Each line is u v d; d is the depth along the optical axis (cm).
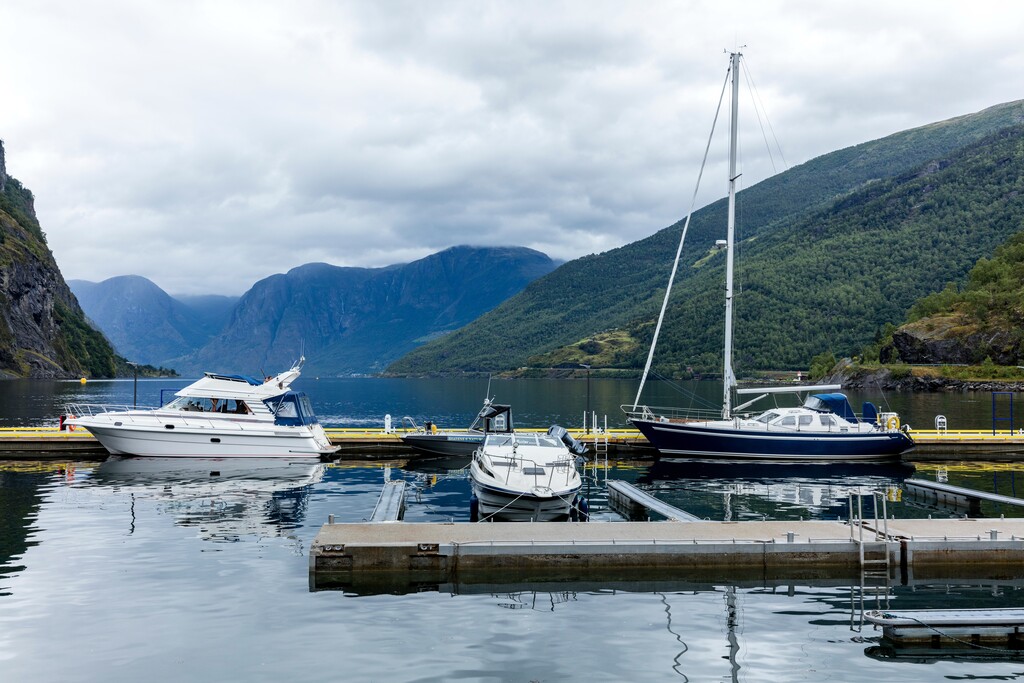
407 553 1905
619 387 19312
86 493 3119
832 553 1964
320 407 11006
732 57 4628
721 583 1861
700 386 18800
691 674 1329
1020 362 15325
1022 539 1991
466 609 1655
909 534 2061
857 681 1311
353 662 1365
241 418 4172
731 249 4538
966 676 1334
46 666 1344
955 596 1761
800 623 1583
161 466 3944
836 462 4309
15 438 4269
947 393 14000
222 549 2162
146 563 2005
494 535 2041
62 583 1817
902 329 17000
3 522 2525
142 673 1316
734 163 4528
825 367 19212
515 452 2973
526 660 1380
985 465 4238
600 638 1493
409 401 13175
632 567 1936
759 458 4325
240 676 1305
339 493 3164
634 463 4300
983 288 18012
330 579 1861
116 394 13400
